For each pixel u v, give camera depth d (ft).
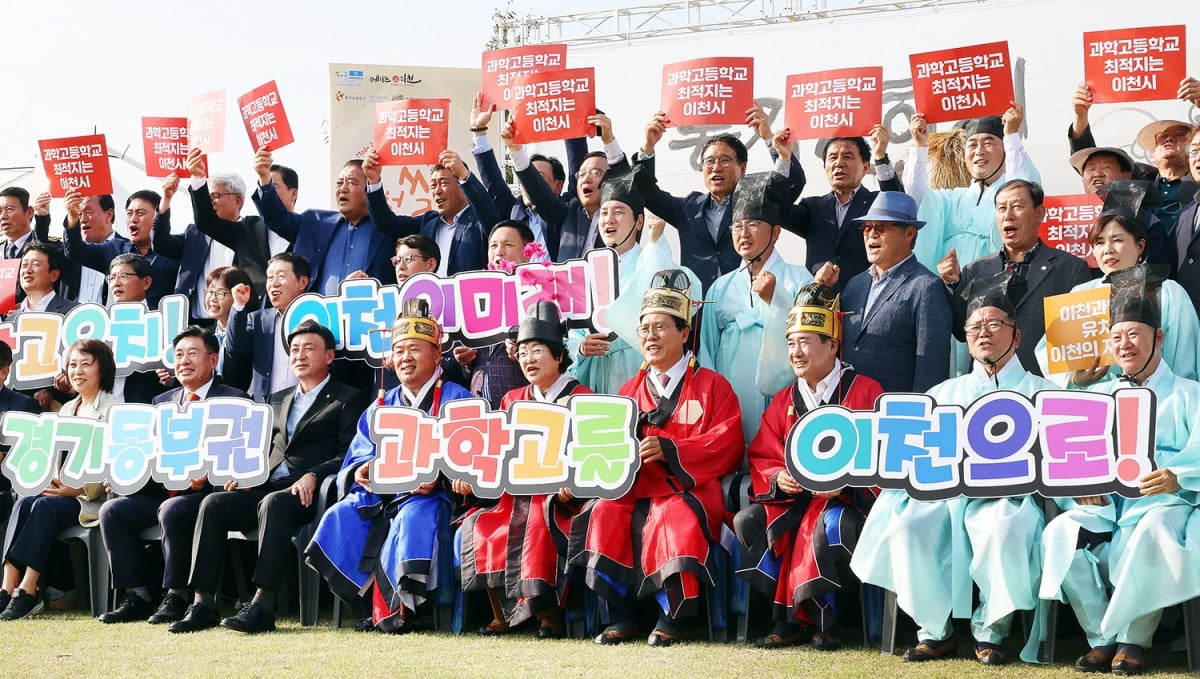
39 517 22.21
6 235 30.27
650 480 19.17
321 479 21.47
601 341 21.62
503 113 34.42
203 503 20.90
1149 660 16.87
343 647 18.40
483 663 16.94
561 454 19.35
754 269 21.52
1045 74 32.42
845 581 17.75
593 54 36.50
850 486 17.92
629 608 18.95
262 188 26.53
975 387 18.34
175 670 16.74
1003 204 20.42
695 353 21.15
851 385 18.90
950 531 17.42
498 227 23.29
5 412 24.18
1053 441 17.06
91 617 21.97
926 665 16.55
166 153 27.91
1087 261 22.79
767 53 35.06
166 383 24.82
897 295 20.06
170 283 28.32
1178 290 18.70
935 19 33.55
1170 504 16.46
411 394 21.52
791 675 15.89
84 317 24.80
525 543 19.19
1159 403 17.40
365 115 34.09
